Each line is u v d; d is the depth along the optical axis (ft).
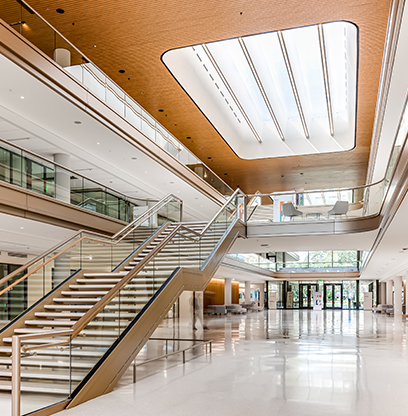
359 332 51.03
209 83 50.65
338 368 25.89
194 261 34.78
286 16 31.81
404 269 85.87
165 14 31.40
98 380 18.98
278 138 62.13
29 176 32.01
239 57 43.93
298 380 22.39
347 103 52.95
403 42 29.19
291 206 50.14
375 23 32.35
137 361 28.48
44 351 16.25
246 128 63.41
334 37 39.45
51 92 33.12
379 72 39.70
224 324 63.16
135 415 16.15
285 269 122.01
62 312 24.30
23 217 31.37
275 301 130.52
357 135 54.85
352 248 62.80
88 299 24.63
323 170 71.87
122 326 21.71
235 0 29.58
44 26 31.35
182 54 42.70
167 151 56.29
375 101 45.68
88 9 30.76
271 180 80.48
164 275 28.19
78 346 18.10
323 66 40.34
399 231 42.52
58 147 44.68
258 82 45.16
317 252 120.26
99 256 34.50
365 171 72.33
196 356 30.76
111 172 53.83
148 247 35.65
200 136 57.06
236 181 81.41
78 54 36.65
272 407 17.29
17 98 34.01
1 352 20.40
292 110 59.26
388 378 22.98
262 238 52.26
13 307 25.91
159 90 44.11
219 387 20.71
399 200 30.27
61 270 29.22
